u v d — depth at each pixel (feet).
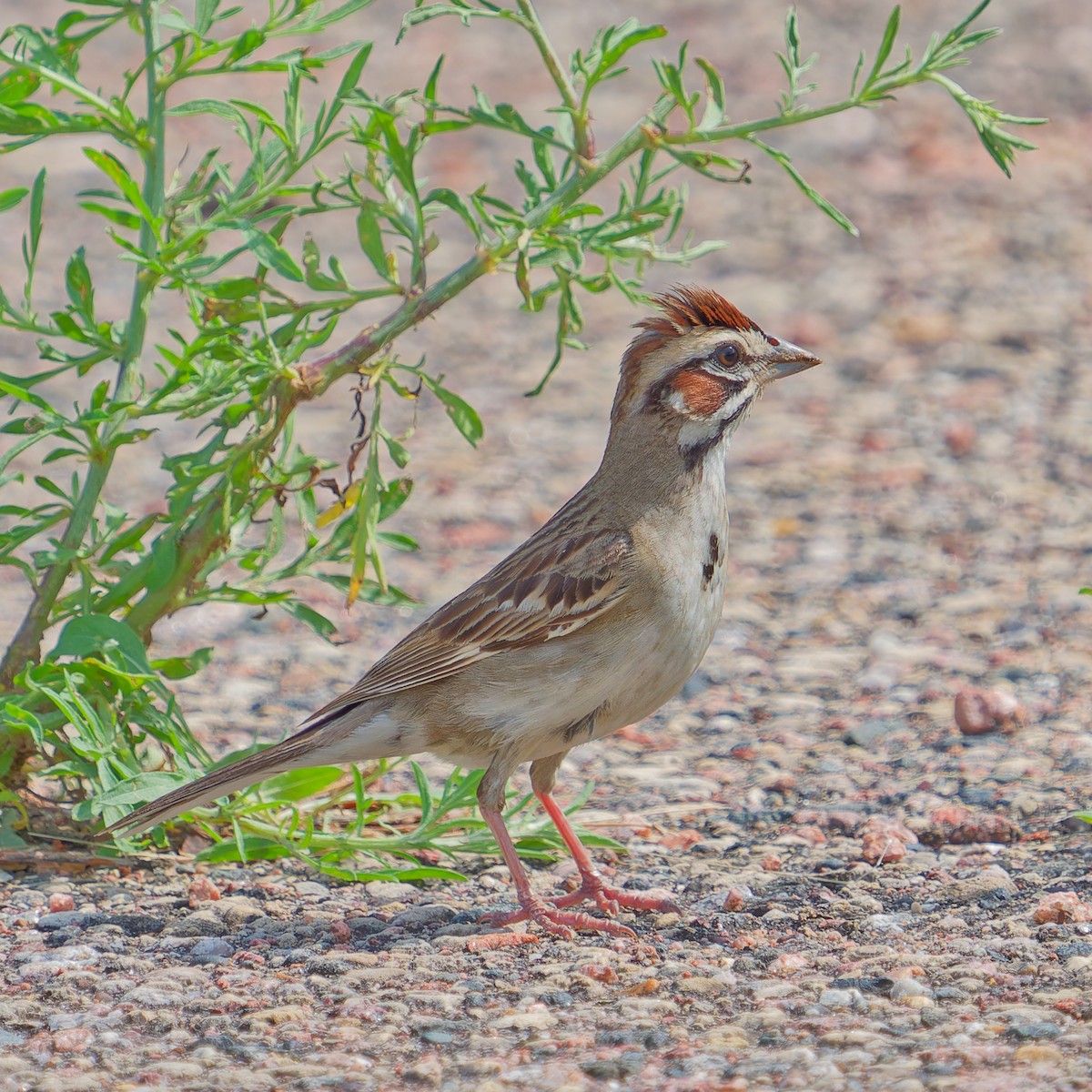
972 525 57.62
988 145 31.19
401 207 33.12
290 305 32.81
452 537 59.93
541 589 30.66
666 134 32.53
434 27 117.70
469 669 30.96
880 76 31.83
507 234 32.65
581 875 32.53
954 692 44.75
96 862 34.71
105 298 83.76
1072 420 66.18
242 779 31.17
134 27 34.14
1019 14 115.03
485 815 31.45
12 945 30.19
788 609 52.21
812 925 30.45
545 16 118.83
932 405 68.59
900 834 35.37
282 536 34.58
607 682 30.91
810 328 76.38
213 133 102.63
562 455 67.36
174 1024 26.25
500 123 31.89
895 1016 25.41
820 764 40.63
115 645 32.60
